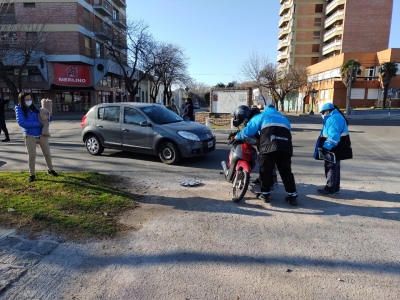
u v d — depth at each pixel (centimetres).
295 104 6012
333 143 479
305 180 622
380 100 4141
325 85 4659
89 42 3638
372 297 253
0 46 2834
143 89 6119
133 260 309
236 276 282
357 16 5172
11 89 2942
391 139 1286
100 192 504
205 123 1680
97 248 332
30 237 351
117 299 249
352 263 306
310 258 315
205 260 310
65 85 3419
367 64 4378
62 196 475
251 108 547
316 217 426
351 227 393
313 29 6097
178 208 457
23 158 831
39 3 3259
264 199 480
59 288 263
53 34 3300
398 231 382
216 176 652
